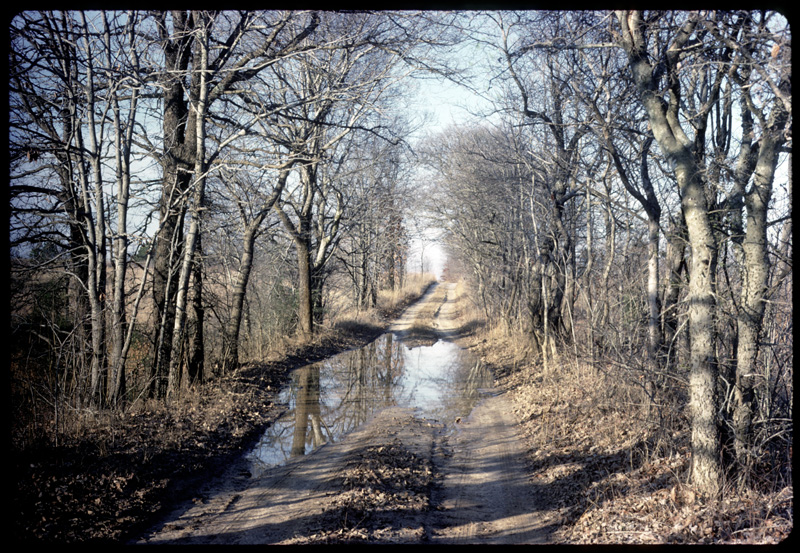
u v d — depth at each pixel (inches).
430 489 295.6
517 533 234.4
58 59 366.6
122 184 403.5
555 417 402.9
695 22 258.4
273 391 570.6
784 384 265.1
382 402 531.8
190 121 484.4
